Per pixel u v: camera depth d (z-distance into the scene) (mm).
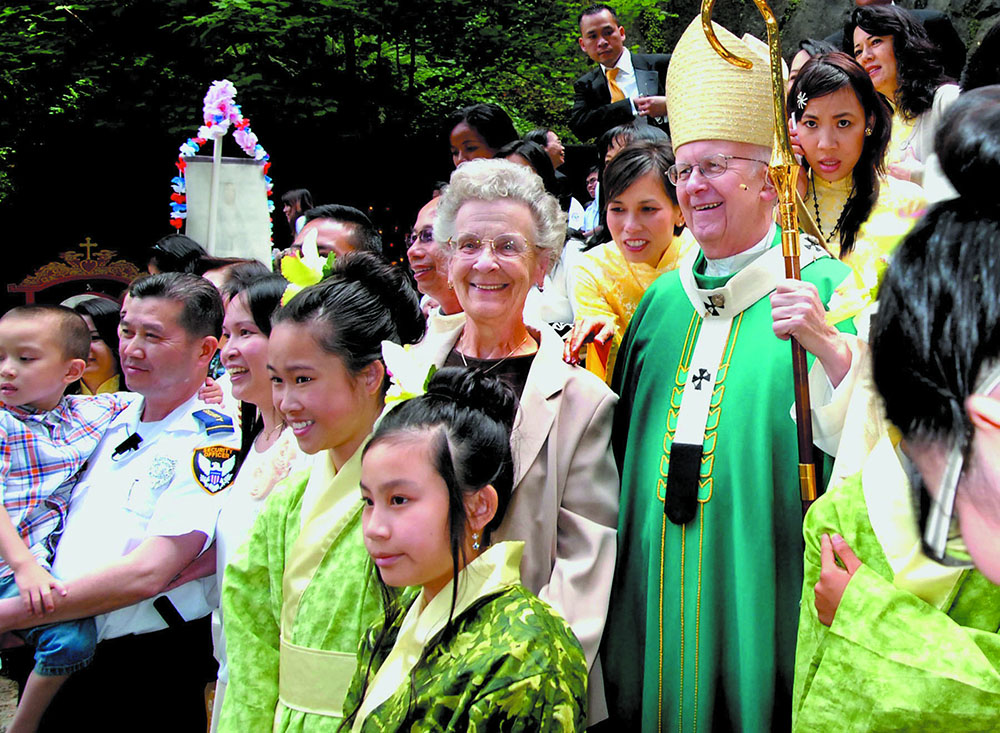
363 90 9586
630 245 3162
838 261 2418
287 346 2178
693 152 2412
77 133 9953
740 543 2242
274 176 9508
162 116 9516
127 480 3016
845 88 2795
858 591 1740
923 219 1447
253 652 2250
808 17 8688
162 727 2949
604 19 6395
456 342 2625
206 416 2912
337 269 2332
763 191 2398
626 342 2676
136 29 9539
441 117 9875
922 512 1512
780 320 2127
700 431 2365
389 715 1723
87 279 7070
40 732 2938
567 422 2379
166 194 9984
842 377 2123
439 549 1791
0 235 9961
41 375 3186
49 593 2688
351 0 9055
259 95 9094
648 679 2330
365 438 2225
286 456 2621
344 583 2119
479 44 9758
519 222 2428
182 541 2732
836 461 2074
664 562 2340
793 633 2193
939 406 1375
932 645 1633
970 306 1344
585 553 2285
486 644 1673
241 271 3584
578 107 6598
